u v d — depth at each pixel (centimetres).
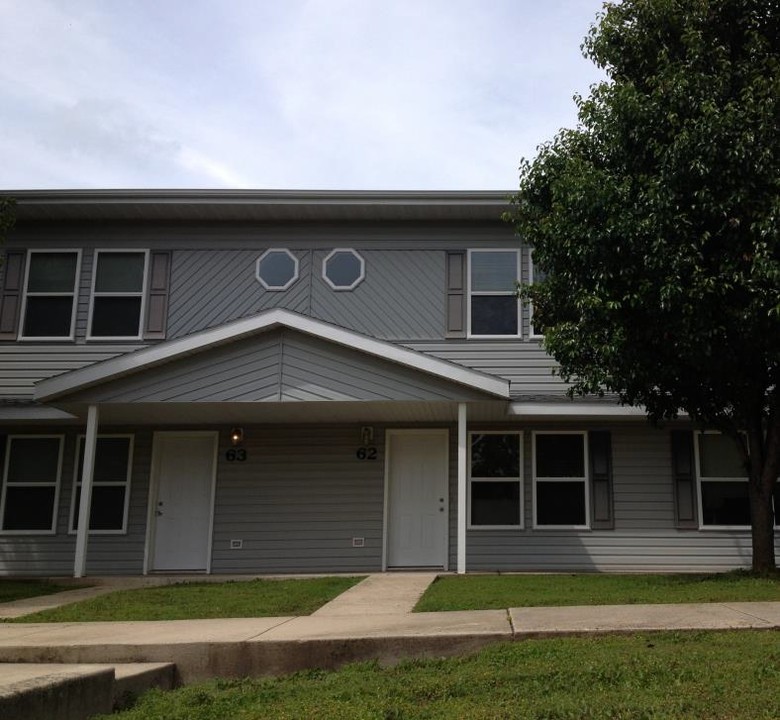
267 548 1368
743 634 604
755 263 897
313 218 1435
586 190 980
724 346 950
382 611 795
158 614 825
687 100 969
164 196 1399
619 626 635
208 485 1403
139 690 575
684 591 846
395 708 477
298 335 1203
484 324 1398
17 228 1459
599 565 1338
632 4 1053
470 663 579
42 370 1413
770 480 1027
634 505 1354
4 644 643
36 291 1440
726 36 1025
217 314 1419
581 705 460
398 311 1409
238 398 1193
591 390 1073
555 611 717
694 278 919
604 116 1041
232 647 623
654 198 938
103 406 1238
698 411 1084
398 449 1398
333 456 1391
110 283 1441
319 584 1073
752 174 927
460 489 1184
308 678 591
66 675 510
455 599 834
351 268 1427
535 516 1358
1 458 1410
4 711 438
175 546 1384
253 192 1396
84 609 873
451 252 1424
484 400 1188
